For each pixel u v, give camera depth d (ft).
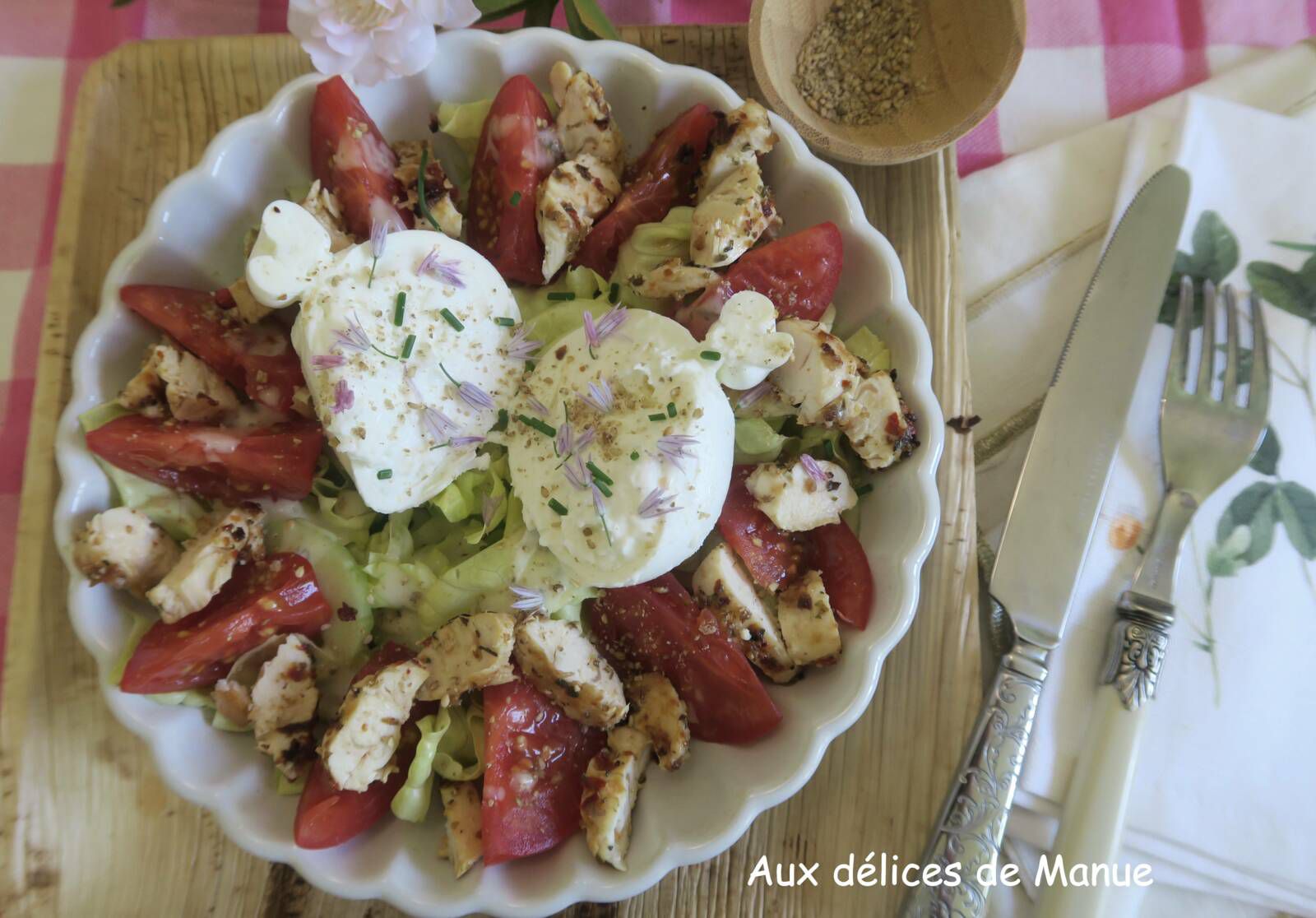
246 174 0.96
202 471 0.89
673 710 0.90
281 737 0.88
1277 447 1.03
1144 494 1.03
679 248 0.95
